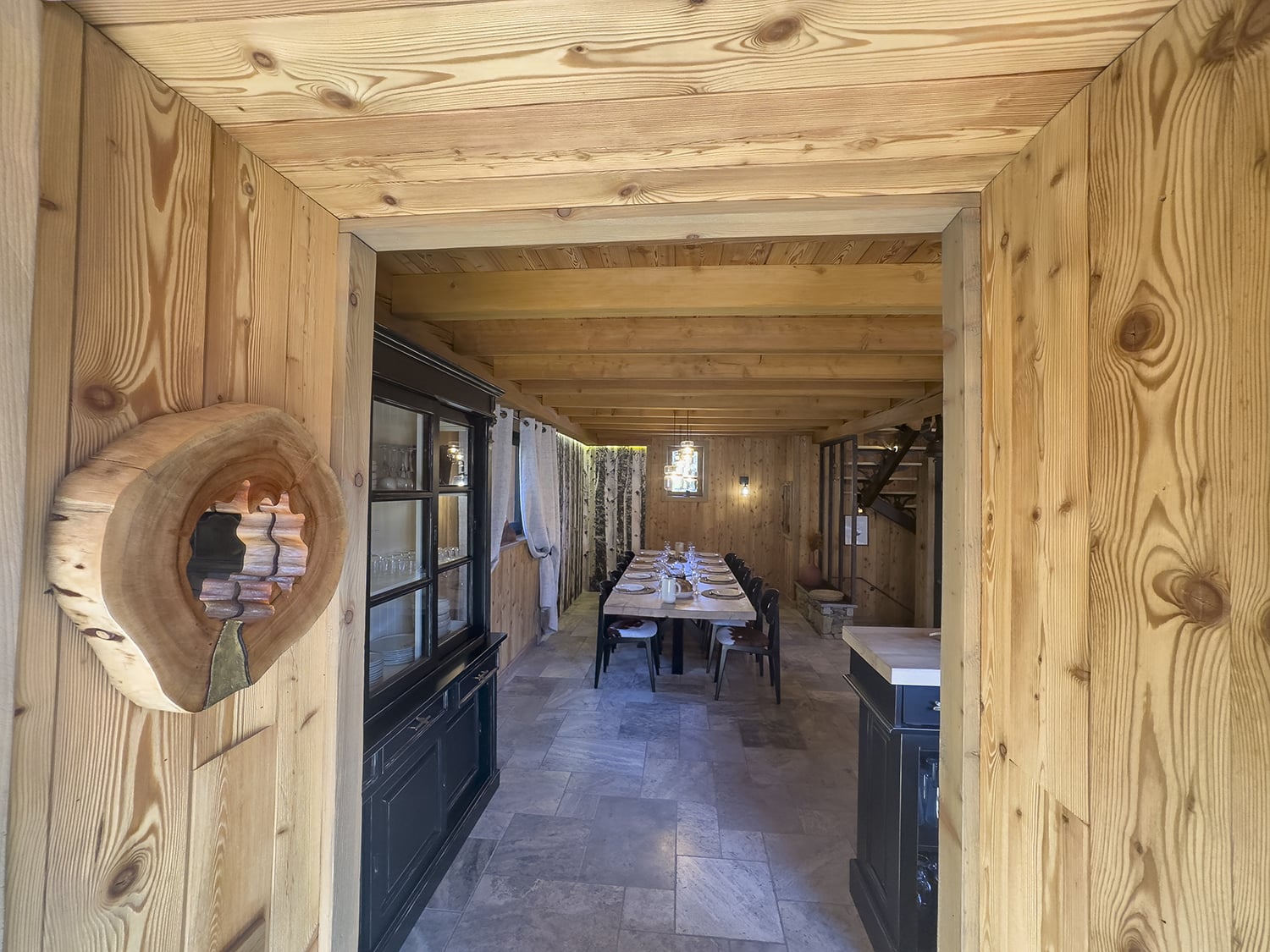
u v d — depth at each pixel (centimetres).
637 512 836
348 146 87
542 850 224
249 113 79
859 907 192
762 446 834
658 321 295
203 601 75
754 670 465
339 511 100
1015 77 72
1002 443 90
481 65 70
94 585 57
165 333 72
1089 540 70
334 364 111
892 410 463
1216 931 55
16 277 55
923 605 605
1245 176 54
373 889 161
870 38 66
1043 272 80
